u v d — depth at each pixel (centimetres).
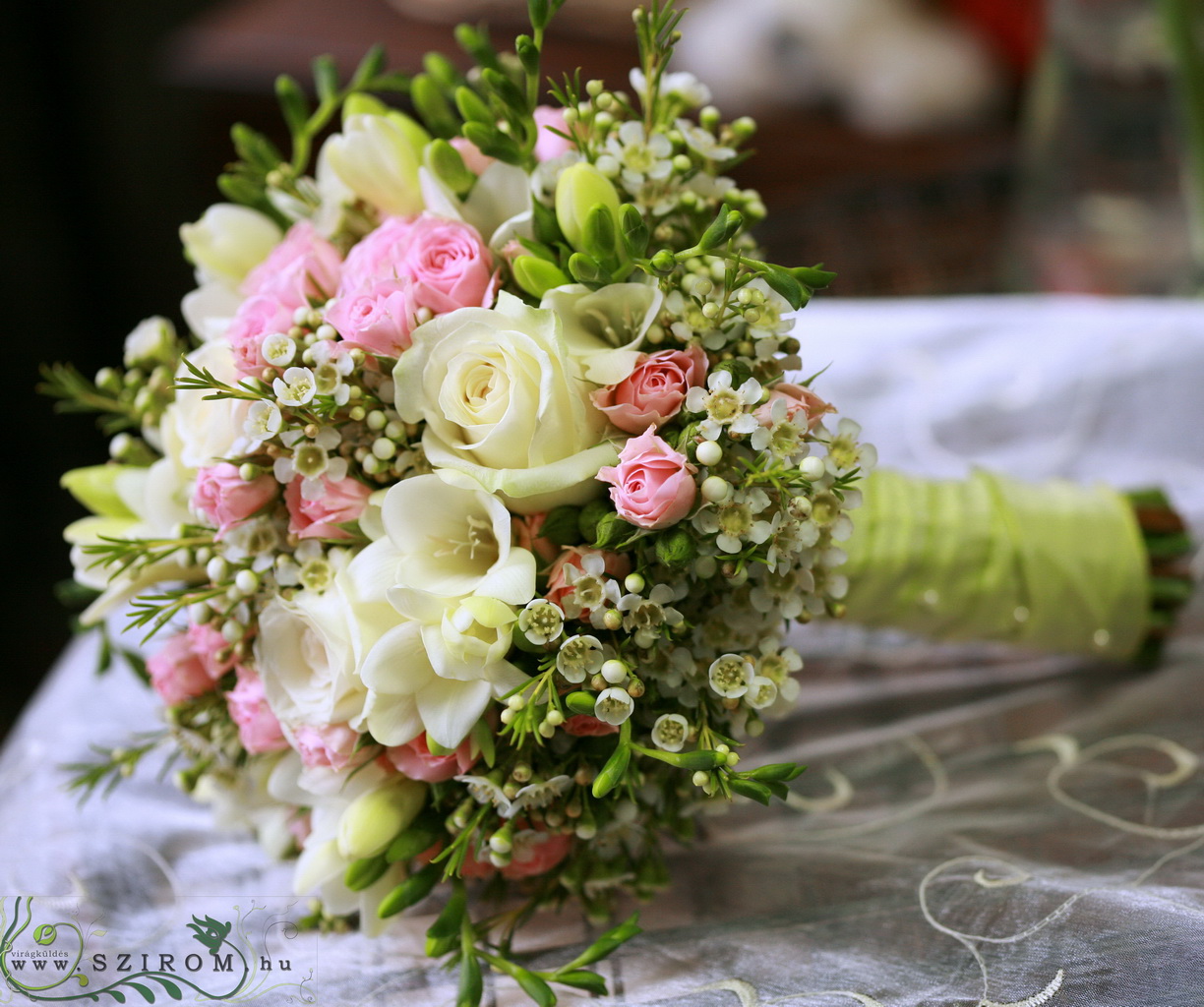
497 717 55
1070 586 67
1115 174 96
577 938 58
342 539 55
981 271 109
